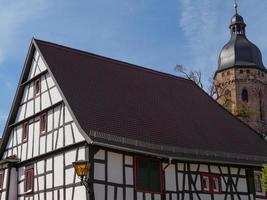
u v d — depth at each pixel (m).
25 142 28.39
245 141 32.22
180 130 28.67
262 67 62.56
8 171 28.28
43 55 27.81
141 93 30.44
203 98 35.53
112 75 30.39
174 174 25.89
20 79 29.28
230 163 27.78
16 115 29.88
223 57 62.66
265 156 31.39
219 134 31.09
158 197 24.91
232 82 61.50
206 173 27.17
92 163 22.84
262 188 29.38
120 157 23.98
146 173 24.78
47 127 26.58
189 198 26.09
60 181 24.61
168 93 32.84
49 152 25.75
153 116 28.41
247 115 56.00
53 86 26.67
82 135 23.27
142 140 25.34
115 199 23.27
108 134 24.09
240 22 63.12
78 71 28.33
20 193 27.84
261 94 61.94
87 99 26.08
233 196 27.86
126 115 26.77
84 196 22.80
